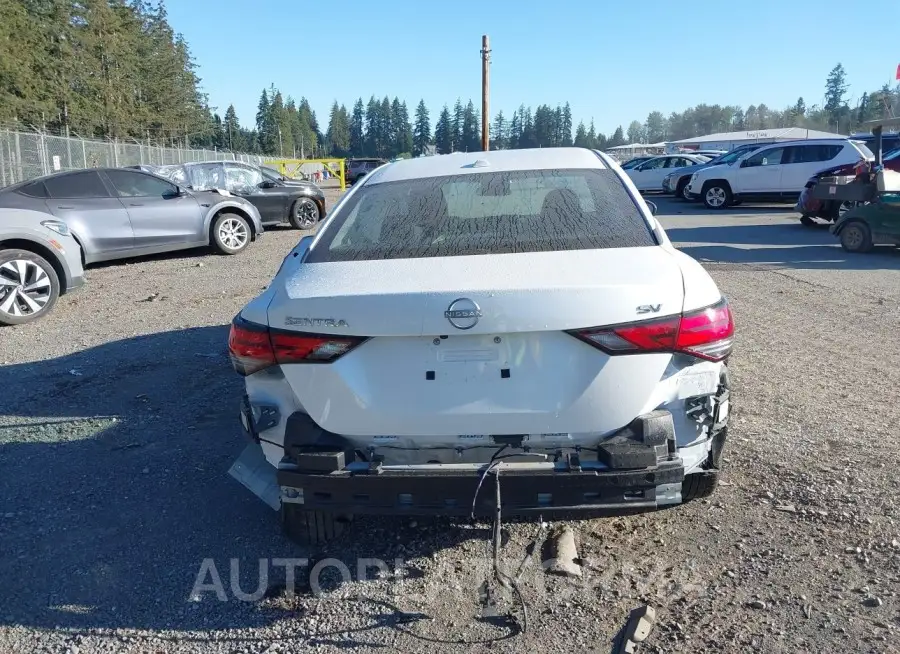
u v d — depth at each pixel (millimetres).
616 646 2672
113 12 48094
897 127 11672
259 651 2729
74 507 3791
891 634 2646
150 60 55094
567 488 2645
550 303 2609
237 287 9492
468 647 2703
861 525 3342
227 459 4297
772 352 6031
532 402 2682
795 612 2795
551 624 2807
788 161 19703
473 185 3658
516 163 3877
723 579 3023
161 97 55812
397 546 3389
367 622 2869
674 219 17922
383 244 3209
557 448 2738
